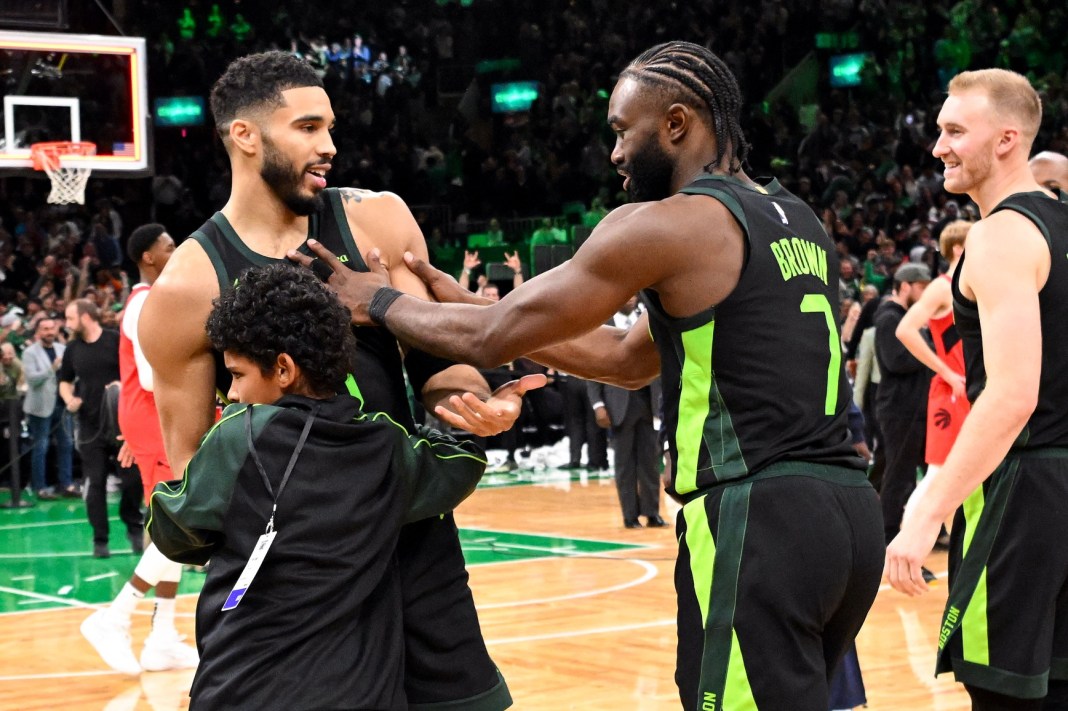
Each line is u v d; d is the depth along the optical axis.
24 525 14.04
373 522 3.12
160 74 27.38
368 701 3.04
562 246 18.66
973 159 4.32
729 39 31.27
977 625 4.18
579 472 18.11
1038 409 4.13
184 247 3.47
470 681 3.52
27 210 24.48
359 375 3.46
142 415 8.47
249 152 3.45
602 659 7.34
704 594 3.27
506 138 30.38
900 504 10.35
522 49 30.98
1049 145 29.47
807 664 3.23
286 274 3.17
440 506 3.33
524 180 28.95
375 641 3.14
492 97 31.14
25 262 22.95
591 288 3.23
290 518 3.04
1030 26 31.47
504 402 3.34
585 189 28.97
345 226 3.62
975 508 4.26
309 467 3.07
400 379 3.60
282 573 3.02
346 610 3.04
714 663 3.23
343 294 3.47
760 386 3.25
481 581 9.95
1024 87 4.31
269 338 3.11
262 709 2.94
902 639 7.85
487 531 12.69
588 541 11.98
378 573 3.13
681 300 3.27
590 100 29.94
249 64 3.45
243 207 3.51
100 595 9.92
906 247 25.53
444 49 31.03
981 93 4.32
